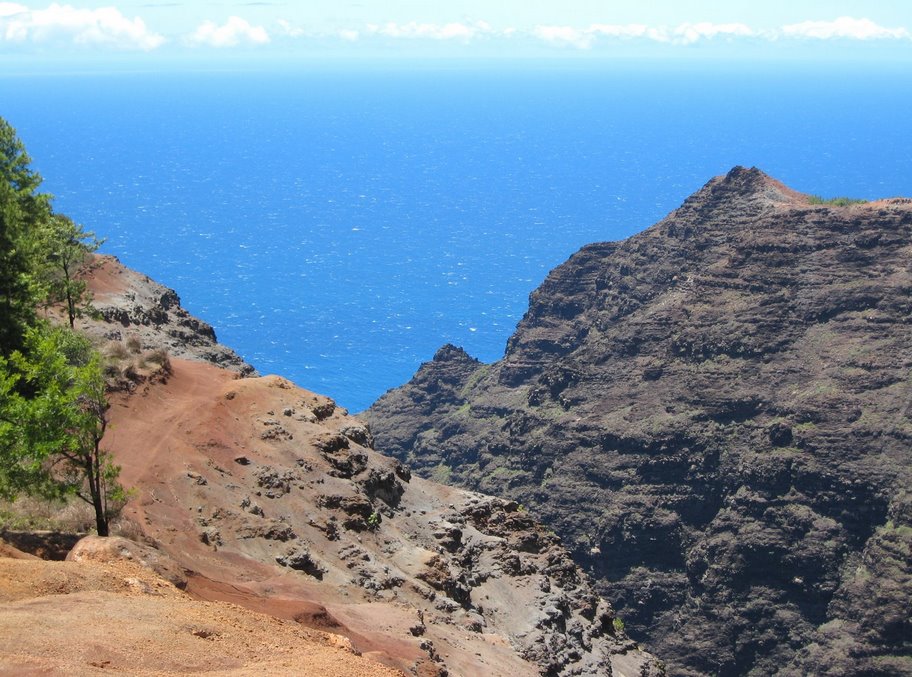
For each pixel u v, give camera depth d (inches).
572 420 6727.4
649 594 5748.0
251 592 1804.9
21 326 2226.9
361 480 2647.6
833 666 5034.5
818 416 5816.9
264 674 1122.0
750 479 5748.0
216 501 2177.7
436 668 1749.5
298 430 2691.9
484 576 2630.4
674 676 5428.2
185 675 1083.3
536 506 6427.2
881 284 6407.5
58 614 1153.4
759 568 5492.1
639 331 7111.2
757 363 6402.6
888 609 5029.5
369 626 1875.0
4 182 2433.6
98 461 1673.2
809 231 6835.6
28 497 1758.1
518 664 2160.4
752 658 5339.6
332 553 2260.1
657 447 6166.3
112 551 1438.2
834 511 5492.1
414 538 2625.5
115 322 3376.0
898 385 5876.0
